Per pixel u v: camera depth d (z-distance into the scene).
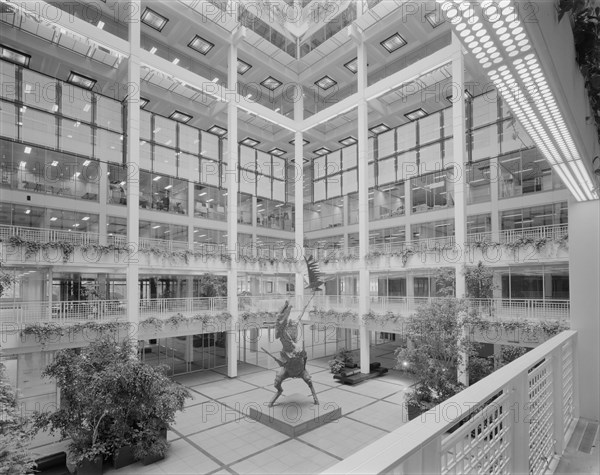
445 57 17.52
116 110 21.47
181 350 22.20
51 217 18.92
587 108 3.83
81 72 19.88
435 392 13.09
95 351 11.20
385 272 22.64
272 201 30.53
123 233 21.55
